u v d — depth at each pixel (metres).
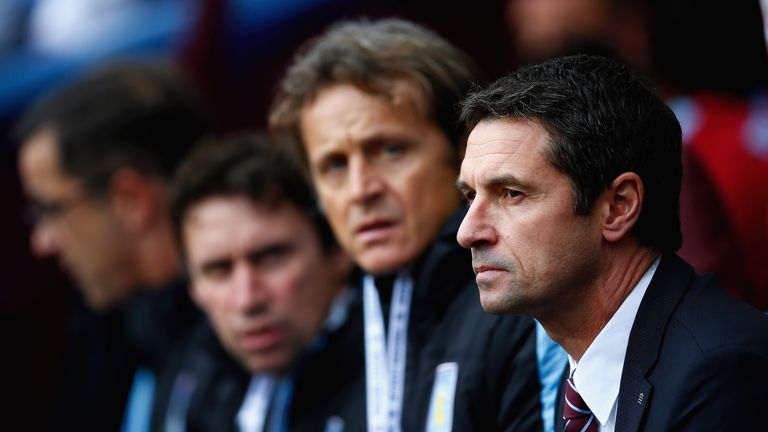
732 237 9.84
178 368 13.10
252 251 11.29
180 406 12.84
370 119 8.55
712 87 11.63
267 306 11.25
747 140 11.13
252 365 11.38
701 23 11.52
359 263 8.84
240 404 12.20
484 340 7.87
